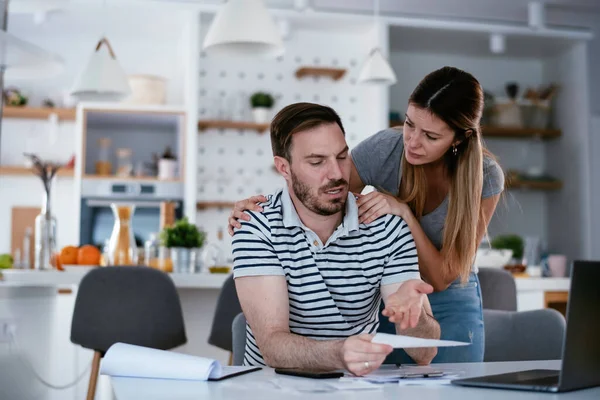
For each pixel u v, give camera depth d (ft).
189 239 12.84
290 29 18.54
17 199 20.16
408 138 6.65
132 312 10.84
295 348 4.91
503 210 21.95
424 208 7.25
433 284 7.13
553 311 7.30
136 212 18.95
